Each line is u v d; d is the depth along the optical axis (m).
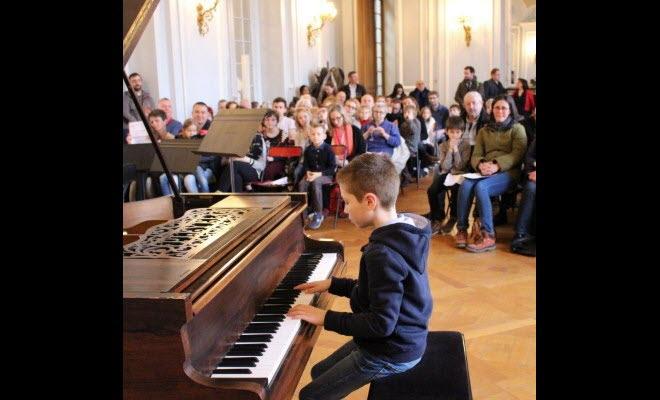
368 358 1.88
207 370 1.50
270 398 1.46
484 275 4.62
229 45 10.62
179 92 8.98
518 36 19.12
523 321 3.68
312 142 6.56
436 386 1.87
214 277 1.58
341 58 15.49
